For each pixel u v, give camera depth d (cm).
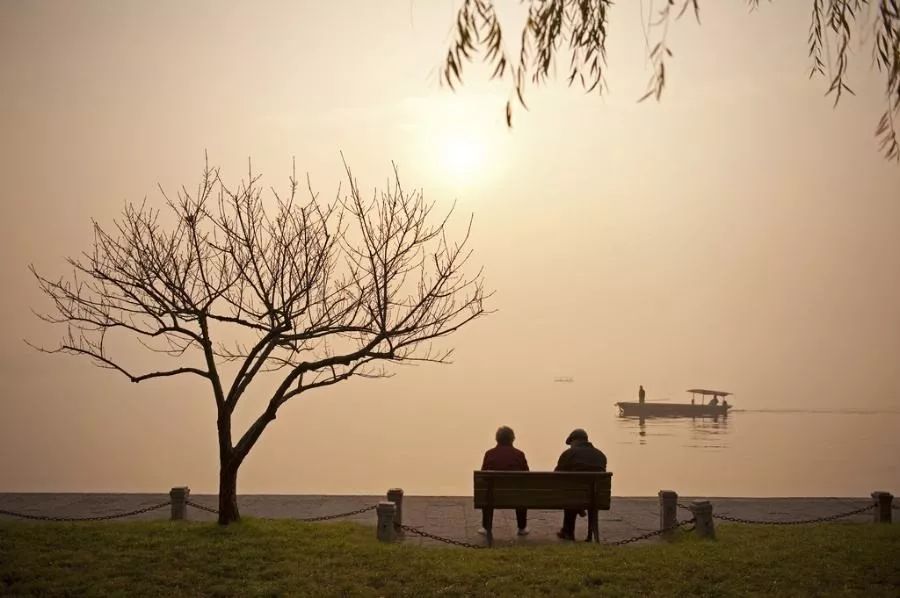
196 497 1884
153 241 1541
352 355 1495
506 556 1269
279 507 1786
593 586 1126
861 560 1230
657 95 841
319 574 1162
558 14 905
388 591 1099
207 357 1481
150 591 1082
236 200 1548
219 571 1170
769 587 1111
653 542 1437
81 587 1090
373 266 1520
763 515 1719
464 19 870
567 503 1394
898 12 880
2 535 1351
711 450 5297
